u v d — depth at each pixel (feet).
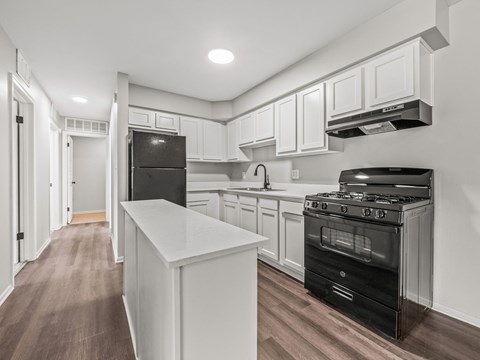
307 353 4.58
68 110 14.47
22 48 7.57
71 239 12.73
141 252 3.88
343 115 7.09
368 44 6.40
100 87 10.82
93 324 5.50
